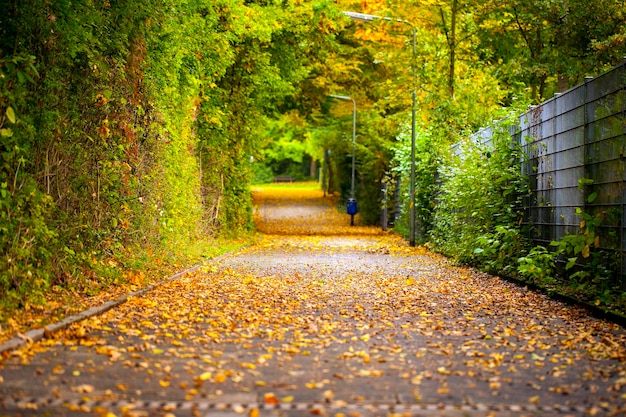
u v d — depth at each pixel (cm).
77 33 1247
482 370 779
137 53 1566
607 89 1305
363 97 4441
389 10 3136
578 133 1460
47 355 809
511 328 1040
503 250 1812
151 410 614
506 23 2661
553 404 649
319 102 4306
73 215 1349
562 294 1355
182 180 2134
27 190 1094
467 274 1888
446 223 2620
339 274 1852
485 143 2162
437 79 3034
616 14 2231
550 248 1639
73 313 1045
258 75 3081
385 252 2708
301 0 3045
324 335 971
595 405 646
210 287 1499
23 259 1103
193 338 935
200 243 2344
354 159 5516
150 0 1551
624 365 801
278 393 676
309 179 10938
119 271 1464
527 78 2655
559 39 2377
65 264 1269
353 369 775
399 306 1261
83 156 1391
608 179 1312
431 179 3098
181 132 2155
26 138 1130
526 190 1792
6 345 807
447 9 3028
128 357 814
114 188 1558
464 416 608
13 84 1086
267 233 4106
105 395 653
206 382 711
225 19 2447
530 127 1816
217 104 2814
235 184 3275
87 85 1391
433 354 861
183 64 2148
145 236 1744
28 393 654
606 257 1294
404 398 661
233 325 1024
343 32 4044
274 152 8825
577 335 986
